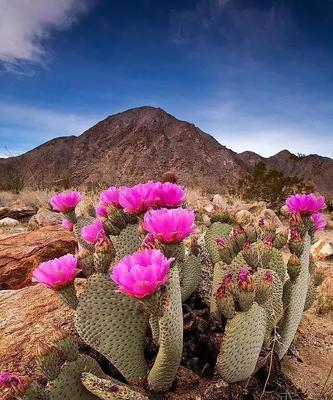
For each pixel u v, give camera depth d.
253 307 0.43
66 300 0.44
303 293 0.53
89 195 2.64
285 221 2.31
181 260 0.52
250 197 3.11
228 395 0.44
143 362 0.45
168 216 0.37
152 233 0.38
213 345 0.50
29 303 0.65
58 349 0.38
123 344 0.44
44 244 1.11
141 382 0.44
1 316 0.61
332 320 0.85
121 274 0.33
